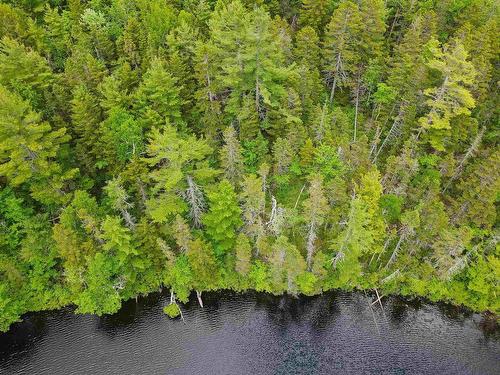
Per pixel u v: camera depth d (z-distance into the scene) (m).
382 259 50.34
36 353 45.59
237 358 45.44
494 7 61.53
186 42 57.09
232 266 49.59
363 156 50.00
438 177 50.44
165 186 42.22
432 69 52.28
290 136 50.62
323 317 48.81
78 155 49.50
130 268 47.38
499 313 47.91
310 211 43.66
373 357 45.66
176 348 46.19
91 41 61.31
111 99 50.22
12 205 44.72
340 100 62.09
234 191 48.69
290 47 57.94
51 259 47.00
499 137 54.53
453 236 44.31
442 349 46.31
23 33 59.06
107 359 45.31
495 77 56.41
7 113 41.34
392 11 65.12
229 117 53.38
